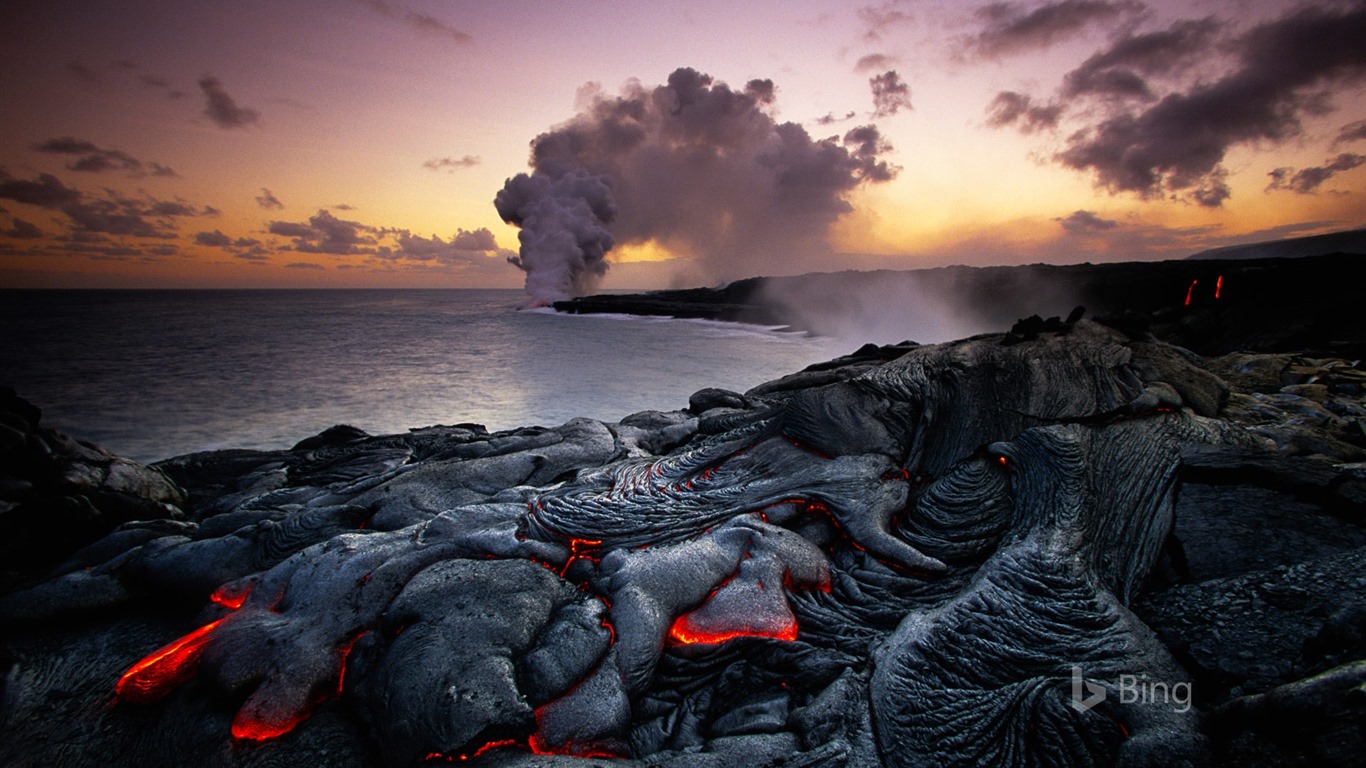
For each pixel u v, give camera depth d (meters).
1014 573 4.88
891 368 8.18
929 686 4.02
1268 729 3.16
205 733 4.22
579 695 4.12
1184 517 5.37
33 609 5.65
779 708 4.25
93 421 18.14
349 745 4.09
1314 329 14.47
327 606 4.94
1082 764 3.44
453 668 4.07
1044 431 6.62
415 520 6.59
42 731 4.45
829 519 6.17
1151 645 4.11
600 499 6.38
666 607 4.84
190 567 5.96
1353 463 6.09
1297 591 4.18
